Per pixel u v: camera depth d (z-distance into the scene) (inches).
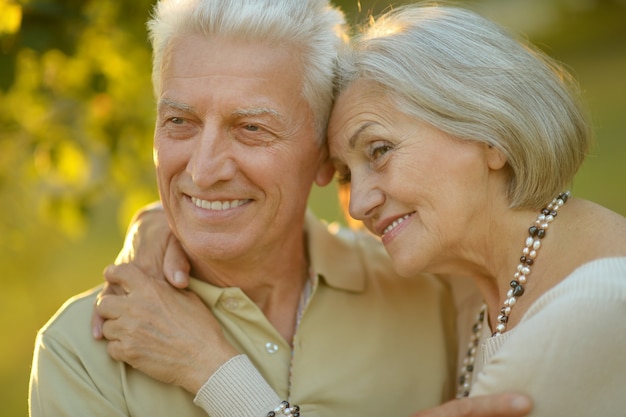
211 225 83.4
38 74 122.5
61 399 82.4
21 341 227.9
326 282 92.6
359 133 81.3
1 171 135.8
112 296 85.2
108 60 128.2
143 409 83.2
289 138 83.1
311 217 99.3
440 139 78.7
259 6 80.2
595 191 266.8
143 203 137.6
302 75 83.0
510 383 70.1
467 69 78.3
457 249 81.8
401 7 88.9
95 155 137.6
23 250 162.7
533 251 78.8
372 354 91.1
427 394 91.8
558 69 85.8
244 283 89.7
